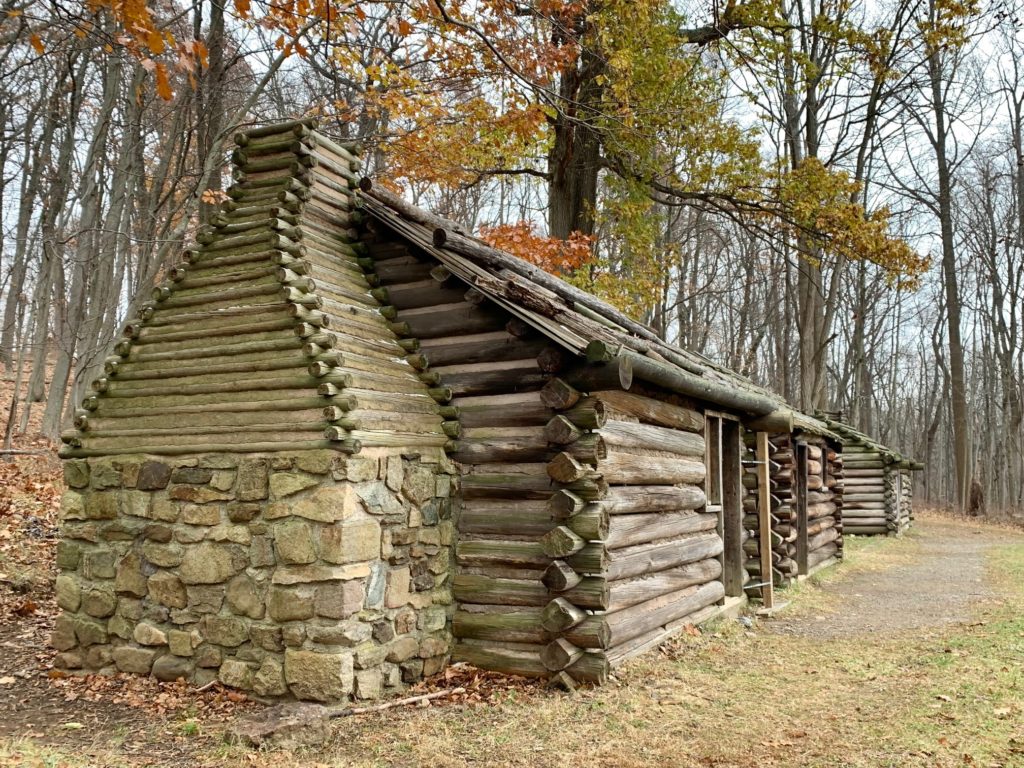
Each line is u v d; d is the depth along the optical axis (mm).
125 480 6527
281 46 9914
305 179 7062
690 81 17125
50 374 25922
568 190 16812
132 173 13703
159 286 6992
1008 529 24281
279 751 4906
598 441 6477
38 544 9648
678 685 6480
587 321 6984
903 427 51812
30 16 7137
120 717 5562
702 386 7848
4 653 6941
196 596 6137
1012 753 4742
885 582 13438
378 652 5895
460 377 7090
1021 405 35969
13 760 4371
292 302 6207
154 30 5516
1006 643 7547
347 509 5676
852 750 4965
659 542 7926
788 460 12492
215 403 6344
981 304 38125
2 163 17203
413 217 7449
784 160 17109
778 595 11242
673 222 28125
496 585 6711
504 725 5453
